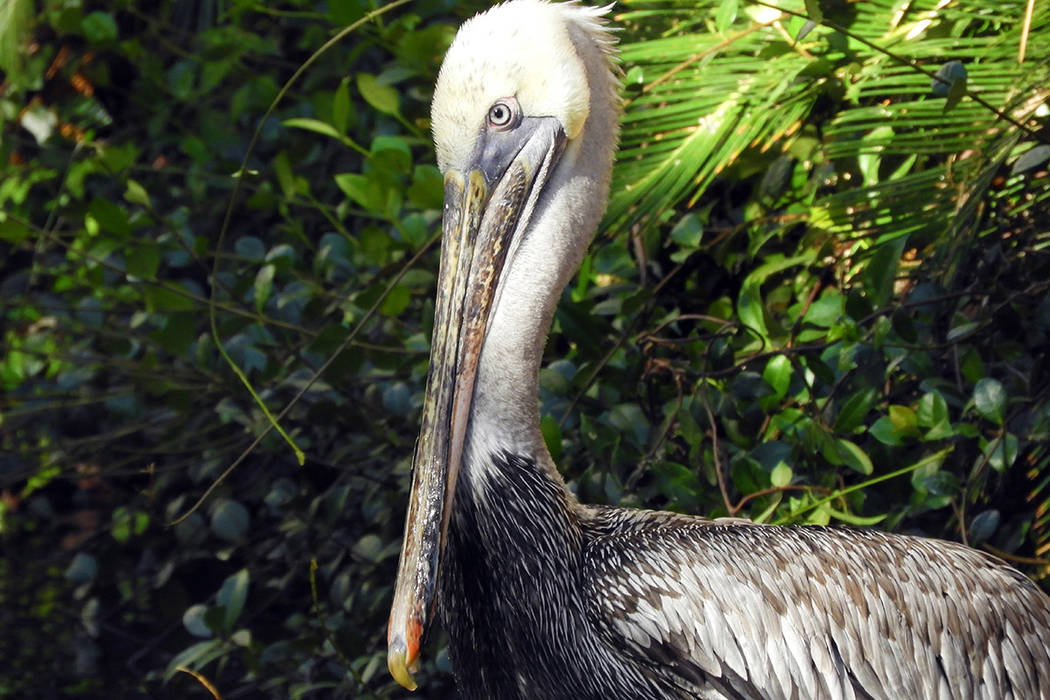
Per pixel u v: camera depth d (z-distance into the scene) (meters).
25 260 15.44
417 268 10.43
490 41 7.19
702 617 6.93
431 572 6.82
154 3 15.80
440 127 7.30
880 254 8.63
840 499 8.63
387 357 10.29
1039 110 8.88
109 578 12.01
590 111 7.33
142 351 12.45
